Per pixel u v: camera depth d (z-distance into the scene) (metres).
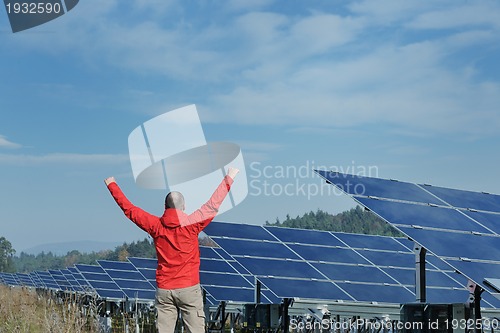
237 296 21.31
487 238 12.83
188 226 9.85
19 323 23.00
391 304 16.53
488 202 15.22
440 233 12.38
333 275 17.58
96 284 39.78
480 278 11.05
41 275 73.69
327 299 16.20
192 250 9.96
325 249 19.39
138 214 10.01
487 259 11.85
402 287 17.48
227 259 24.09
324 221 134.25
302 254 18.66
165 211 9.96
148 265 38.00
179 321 22.20
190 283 9.93
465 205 14.50
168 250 9.90
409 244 21.28
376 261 19.06
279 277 17.03
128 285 34.94
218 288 21.50
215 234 19.27
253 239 19.34
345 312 18.25
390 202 13.14
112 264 43.16
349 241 20.39
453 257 11.54
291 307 17.78
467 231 12.84
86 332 22.14
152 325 29.98
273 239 19.62
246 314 18.33
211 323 22.38
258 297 19.44
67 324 19.95
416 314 11.46
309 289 16.66
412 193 14.01
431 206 13.55
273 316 18.20
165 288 9.90
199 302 10.03
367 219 133.12
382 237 21.34
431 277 17.03
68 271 66.12
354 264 18.50
